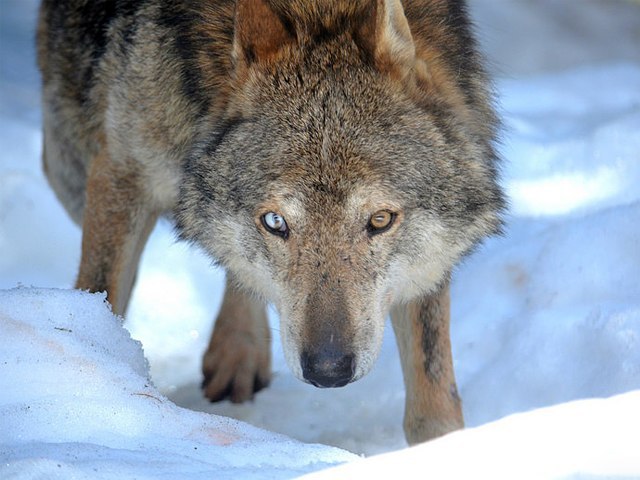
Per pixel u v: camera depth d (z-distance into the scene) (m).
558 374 10.14
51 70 11.88
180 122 9.80
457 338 11.37
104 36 10.77
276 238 8.54
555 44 24.11
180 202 9.52
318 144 8.41
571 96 20.00
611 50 24.20
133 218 10.57
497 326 11.32
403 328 10.05
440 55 9.48
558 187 15.03
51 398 7.51
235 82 9.06
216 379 11.47
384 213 8.42
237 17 8.90
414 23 9.42
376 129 8.53
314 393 11.58
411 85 8.88
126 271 10.73
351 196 8.30
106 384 7.78
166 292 13.65
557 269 11.32
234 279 9.85
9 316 8.17
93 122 10.98
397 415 10.99
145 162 10.21
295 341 8.19
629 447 6.06
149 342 12.81
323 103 8.59
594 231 11.43
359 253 8.37
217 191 8.99
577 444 6.14
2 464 6.49
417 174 8.62
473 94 9.90
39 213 14.33
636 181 14.65
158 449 7.12
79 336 8.39
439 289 9.62
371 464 6.24
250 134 8.76
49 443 6.93
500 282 11.88
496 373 10.51
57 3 11.73
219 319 11.52
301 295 8.25
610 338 10.00
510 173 15.63
